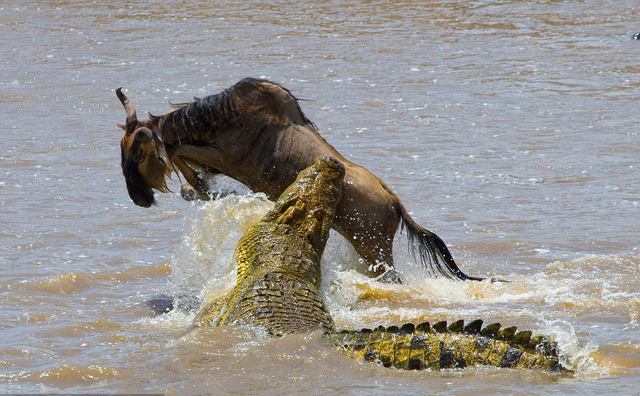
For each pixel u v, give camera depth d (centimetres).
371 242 2483
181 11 8150
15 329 2045
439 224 2981
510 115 4575
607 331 1961
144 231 2920
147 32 7206
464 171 3622
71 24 7588
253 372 1653
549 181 3466
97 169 3662
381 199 2489
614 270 2495
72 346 1923
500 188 3384
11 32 7250
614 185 3384
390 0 8506
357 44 6612
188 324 2102
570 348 1686
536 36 6888
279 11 8075
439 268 2516
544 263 2605
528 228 2920
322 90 5222
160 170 2559
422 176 3559
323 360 1677
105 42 6812
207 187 2638
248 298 1919
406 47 6500
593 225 2922
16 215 3039
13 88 5244
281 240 2045
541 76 5522
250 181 2559
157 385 1638
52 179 3500
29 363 1805
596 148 3919
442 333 1680
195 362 1709
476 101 4894
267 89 2530
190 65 5975
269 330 1814
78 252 2686
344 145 4047
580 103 4806
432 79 5469
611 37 6775
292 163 2511
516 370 1617
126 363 1762
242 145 2516
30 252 2673
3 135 4188
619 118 4450
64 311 2202
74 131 4294
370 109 4747
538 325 2034
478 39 6794
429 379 1591
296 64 5962
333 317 2170
